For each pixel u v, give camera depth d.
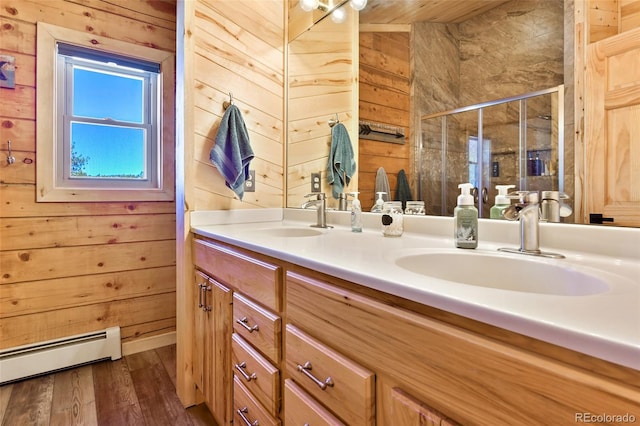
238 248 1.12
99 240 1.96
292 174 1.87
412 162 1.30
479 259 0.83
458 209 0.92
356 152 1.55
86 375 1.78
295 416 0.79
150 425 1.40
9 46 1.69
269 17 1.84
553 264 0.72
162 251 2.17
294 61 1.86
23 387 1.65
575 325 0.35
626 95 0.78
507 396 0.40
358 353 0.62
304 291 0.77
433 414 0.48
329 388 0.68
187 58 1.50
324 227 1.51
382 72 1.43
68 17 1.84
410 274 0.59
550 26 0.93
